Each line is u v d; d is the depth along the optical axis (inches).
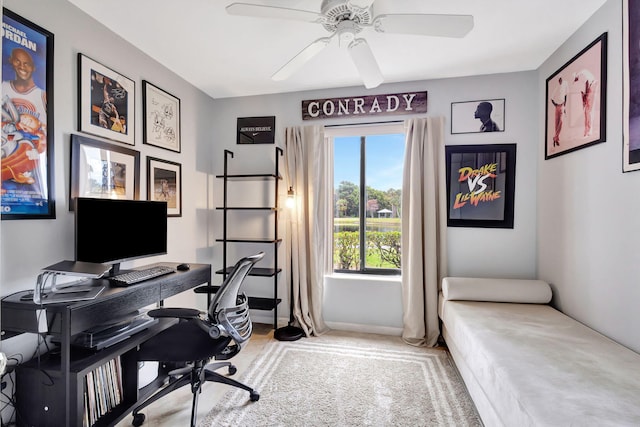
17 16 58.7
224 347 67.4
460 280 96.0
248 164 127.4
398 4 69.9
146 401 65.9
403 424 66.0
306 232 119.6
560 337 66.9
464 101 108.6
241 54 93.7
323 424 65.9
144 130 92.0
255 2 69.4
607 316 69.7
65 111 68.8
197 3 70.0
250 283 128.7
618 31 66.4
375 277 118.8
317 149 118.6
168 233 102.8
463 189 108.7
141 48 90.0
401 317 113.9
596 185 73.8
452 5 70.4
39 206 63.1
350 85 117.0
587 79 76.3
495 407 55.0
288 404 72.6
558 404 43.4
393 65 100.0
